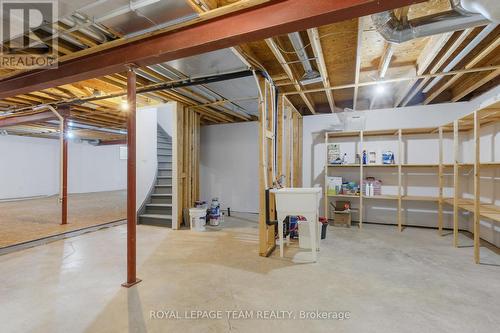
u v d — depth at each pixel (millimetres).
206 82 3477
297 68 3729
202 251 3566
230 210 6777
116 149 12594
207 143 7098
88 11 1951
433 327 1862
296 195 3193
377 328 1855
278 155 4137
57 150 10461
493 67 3104
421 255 3365
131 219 2590
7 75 3197
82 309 2117
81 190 11055
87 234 4449
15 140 9219
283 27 1923
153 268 2965
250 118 6504
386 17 2137
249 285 2535
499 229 3607
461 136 4727
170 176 6086
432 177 4938
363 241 4008
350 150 5484
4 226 4883
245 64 3059
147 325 1903
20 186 9352
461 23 2072
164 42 2320
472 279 2637
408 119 5047
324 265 3041
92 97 4496
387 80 3570
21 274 2799
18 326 1893
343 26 2686
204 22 2152
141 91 3861
